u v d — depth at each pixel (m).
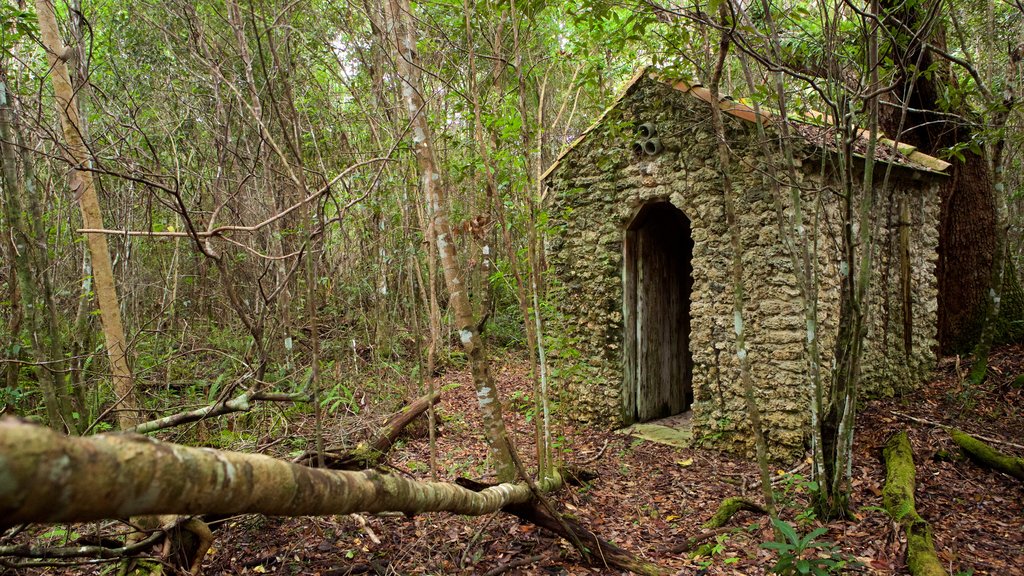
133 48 7.28
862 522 4.57
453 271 4.24
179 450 1.34
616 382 7.45
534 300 5.07
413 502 2.38
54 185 5.83
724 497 5.25
